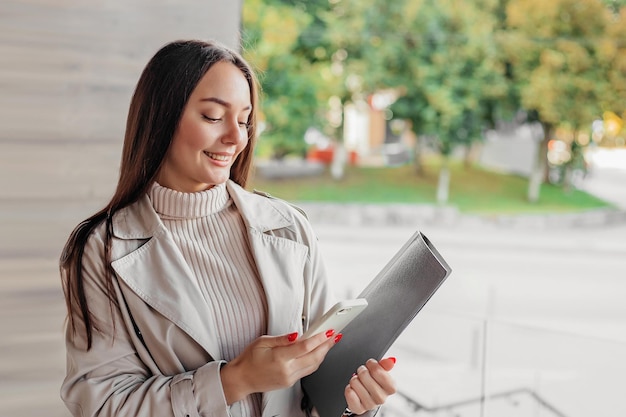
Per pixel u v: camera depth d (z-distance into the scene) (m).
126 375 1.24
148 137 1.24
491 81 8.64
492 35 8.59
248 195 1.38
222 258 1.31
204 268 1.29
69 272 1.27
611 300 5.74
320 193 8.70
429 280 1.22
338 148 8.75
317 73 8.73
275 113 8.70
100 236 1.28
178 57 1.22
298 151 8.74
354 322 1.32
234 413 1.25
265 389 1.15
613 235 8.21
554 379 2.97
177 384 1.18
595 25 8.39
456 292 5.85
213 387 1.17
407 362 3.55
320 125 8.76
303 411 1.38
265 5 8.61
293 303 1.32
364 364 1.27
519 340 3.22
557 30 8.48
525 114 8.70
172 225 1.31
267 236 1.34
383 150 8.77
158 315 1.25
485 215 8.64
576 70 8.50
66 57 2.74
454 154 8.73
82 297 1.25
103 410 1.19
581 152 8.57
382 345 1.25
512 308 5.46
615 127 8.54
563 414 2.88
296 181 8.70
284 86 8.69
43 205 2.72
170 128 1.22
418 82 8.70
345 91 8.73
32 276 2.70
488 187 8.68
